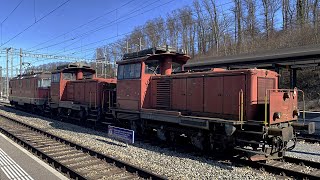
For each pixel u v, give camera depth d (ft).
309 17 128.98
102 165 28.58
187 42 181.78
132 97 43.68
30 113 87.25
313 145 39.09
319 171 26.55
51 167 26.63
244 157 31.53
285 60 50.80
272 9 150.92
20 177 23.32
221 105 32.55
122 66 46.62
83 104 61.46
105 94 56.59
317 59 46.96
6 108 106.01
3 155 30.83
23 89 93.09
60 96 69.82
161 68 43.80
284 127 28.89
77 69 71.87
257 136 29.25
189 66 68.85
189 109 36.47
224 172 25.89
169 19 153.28
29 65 166.61
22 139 40.55
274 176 25.25
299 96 90.12
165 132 39.04
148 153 33.60
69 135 46.85
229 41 166.40
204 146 33.65
